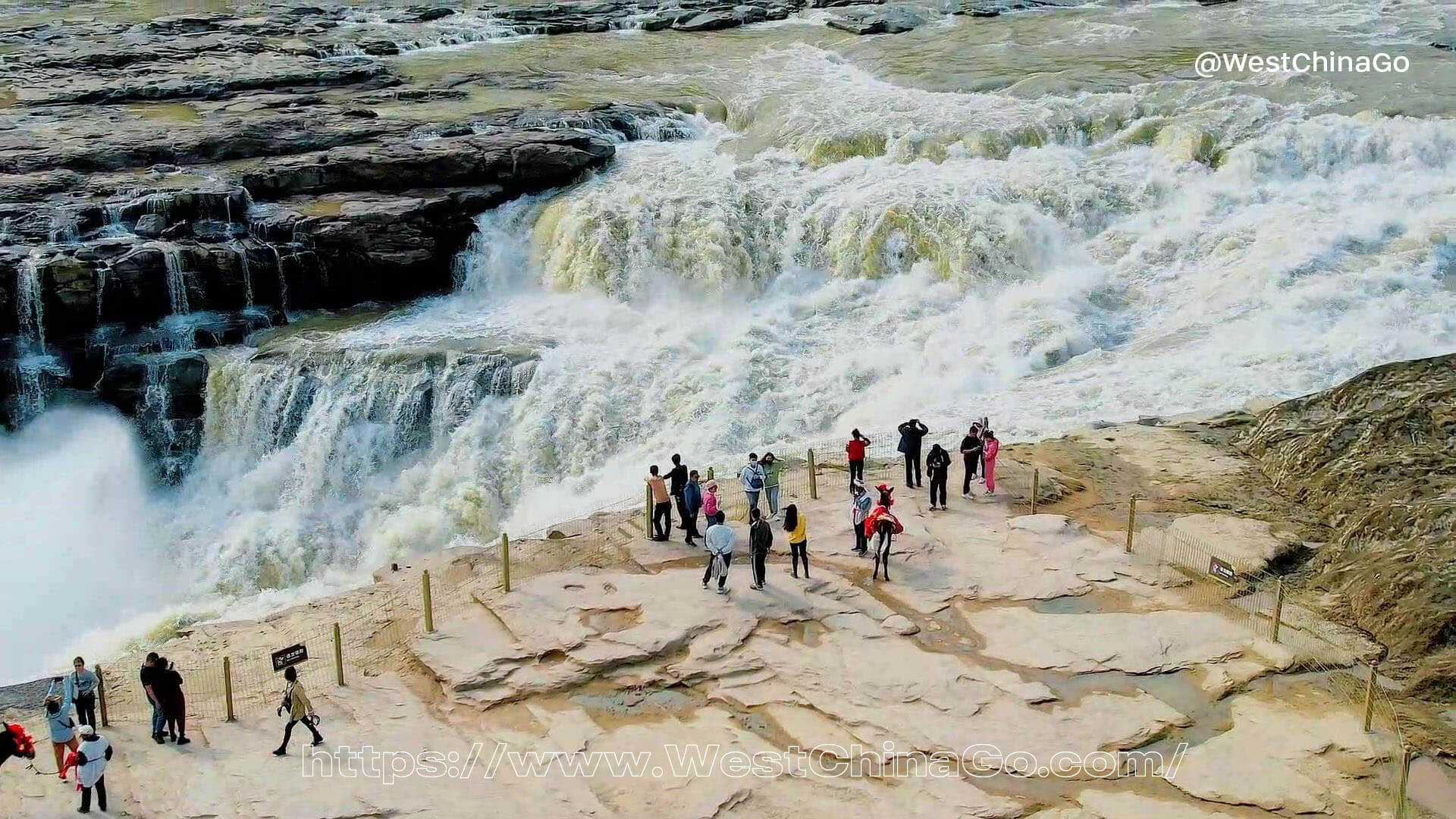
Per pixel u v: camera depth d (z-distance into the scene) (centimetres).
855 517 2588
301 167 4484
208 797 1950
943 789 1883
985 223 4172
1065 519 2683
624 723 2097
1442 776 1855
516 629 2388
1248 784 1852
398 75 6225
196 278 4088
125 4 9025
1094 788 1869
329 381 3816
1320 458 2817
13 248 3978
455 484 3622
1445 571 2252
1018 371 3669
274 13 8131
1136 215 4331
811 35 6812
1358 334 3481
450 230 4375
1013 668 2177
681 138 5197
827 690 2142
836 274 4253
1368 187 4256
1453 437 2741
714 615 2375
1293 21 6319
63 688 2386
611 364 3797
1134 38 6147
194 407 3897
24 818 1923
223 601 3356
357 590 2775
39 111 5444
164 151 4691
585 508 3353
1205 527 2619
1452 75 4975
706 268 4241
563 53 6688
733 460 3369
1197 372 3444
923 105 5153
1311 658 2147
